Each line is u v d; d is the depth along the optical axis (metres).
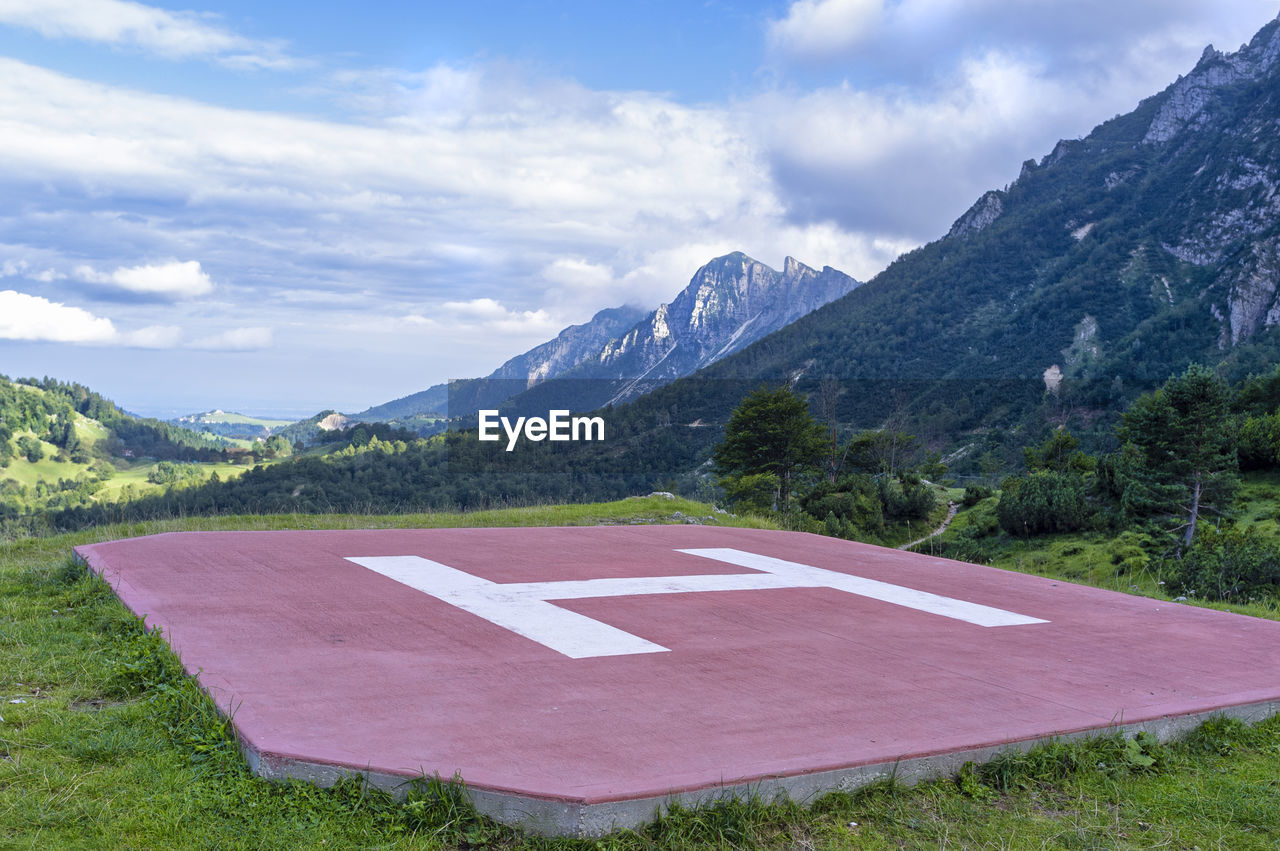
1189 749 4.84
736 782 3.68
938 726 4.57
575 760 3.87
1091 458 71.44
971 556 51.84
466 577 8.20
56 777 3.64
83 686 4.82
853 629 6.84
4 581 7.50
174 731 4.18
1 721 4.21
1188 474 50.34
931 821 3.79
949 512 73.00
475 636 6.06
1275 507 50.12
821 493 70.75
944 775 4.17
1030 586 9.13
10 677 4.89
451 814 3.45
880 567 9.98
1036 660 6.10
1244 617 8.02
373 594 7.22
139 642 5.41
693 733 4.31
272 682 4.81
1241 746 4.93
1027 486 56.81
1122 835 3.76
